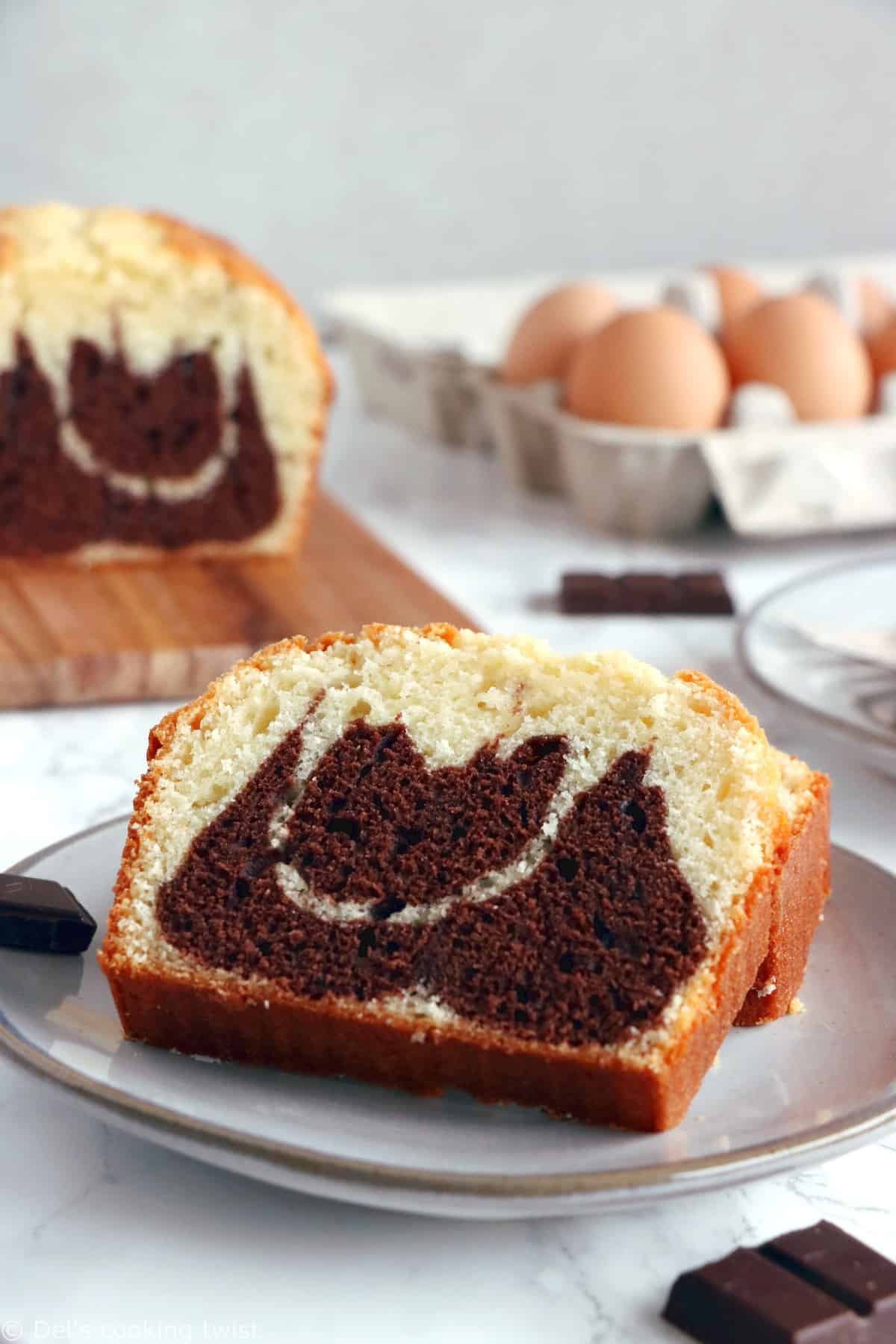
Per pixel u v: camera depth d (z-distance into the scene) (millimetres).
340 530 868
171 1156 562
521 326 919
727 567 858
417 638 604
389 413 1048
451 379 978
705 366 865
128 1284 493
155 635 768
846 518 850
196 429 832
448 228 1369
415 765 600
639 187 1398
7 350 817
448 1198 469
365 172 1332
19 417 823
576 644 786
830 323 878
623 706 596
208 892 597
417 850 595
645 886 578
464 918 586
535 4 1314
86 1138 571
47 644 760
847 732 680
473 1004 570
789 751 722
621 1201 472
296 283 1354
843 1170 563
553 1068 545
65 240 819
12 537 831
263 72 1274
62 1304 482
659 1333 473
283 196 1320
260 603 798
